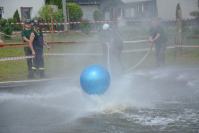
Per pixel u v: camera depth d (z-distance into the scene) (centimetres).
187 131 803
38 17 3759
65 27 3291
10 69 1720
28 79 1474
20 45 2027
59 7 4666
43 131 833
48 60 1955
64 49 2388
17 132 833
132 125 852
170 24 3569
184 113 946
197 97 1127
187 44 2417
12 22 3475
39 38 1462
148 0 4197
